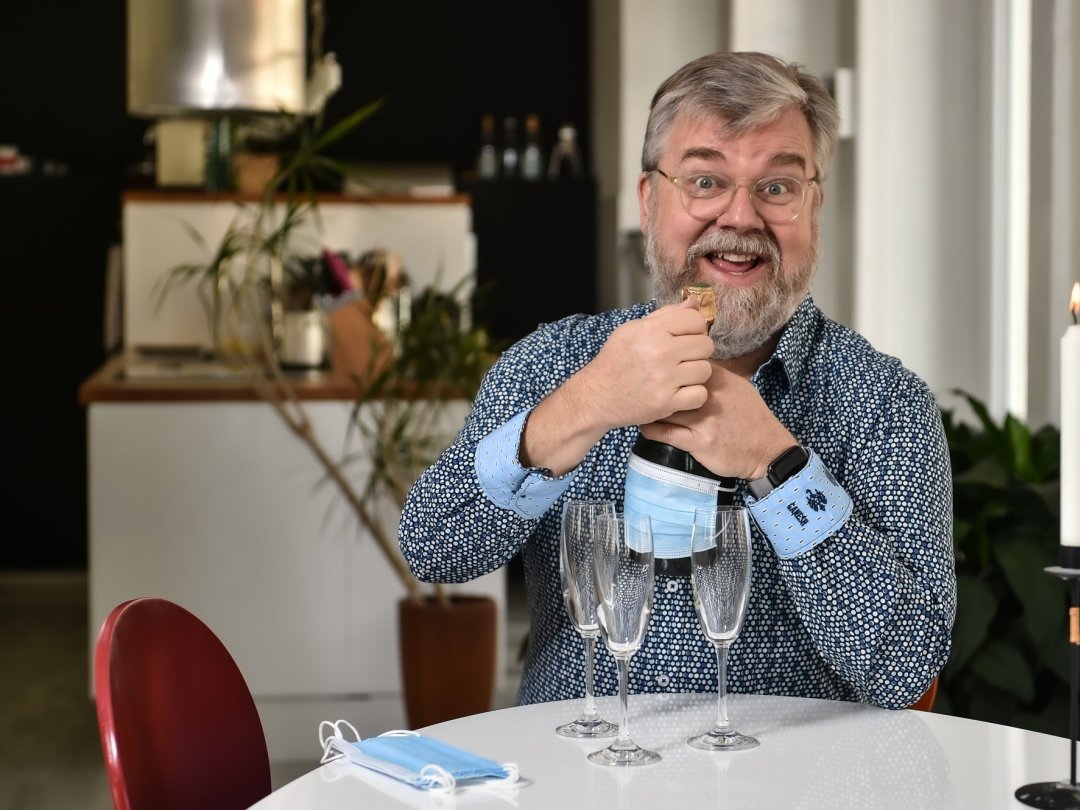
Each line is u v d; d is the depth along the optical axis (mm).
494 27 6809
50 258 6098
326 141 3615
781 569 1461
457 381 3631
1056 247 3186
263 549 3752
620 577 1257
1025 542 2730
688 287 1410
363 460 3771
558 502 1656
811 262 1639
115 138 6672
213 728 1445
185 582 3740
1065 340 1178
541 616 1686
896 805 1172
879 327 4102
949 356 4105
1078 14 3111
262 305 4324
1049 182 3188
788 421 1636
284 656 3777
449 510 1542
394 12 6773
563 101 6844
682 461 1408
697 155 1580
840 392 1625
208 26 4188
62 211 6090
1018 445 2934
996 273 4059
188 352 4293
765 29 4508
